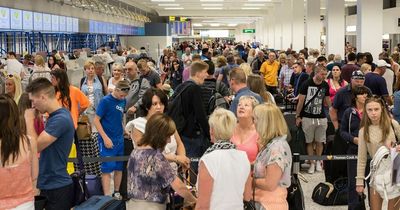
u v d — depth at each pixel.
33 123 4.31
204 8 36.03
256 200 3.88
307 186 7.17
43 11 16.00
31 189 3.65
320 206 6.31
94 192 4.92
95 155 6.59
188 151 5.77
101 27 24.20
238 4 32.34
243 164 3.68
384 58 11.13
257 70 15.49
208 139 5.82
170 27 38.25
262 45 46.44
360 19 13.84
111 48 25.94
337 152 6.53
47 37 17.61
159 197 3.85
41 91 3.98
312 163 7.80
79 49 19.67
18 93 7.36
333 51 18.38
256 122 3.98
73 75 12.72
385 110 4.82
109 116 5.95
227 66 9.69
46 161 4.04
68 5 18.73
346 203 6.31
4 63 12.31
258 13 40.25
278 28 33.91
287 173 3.88
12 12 13.26
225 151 3.68
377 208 4.89
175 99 5.80
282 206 3.86
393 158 4.53
